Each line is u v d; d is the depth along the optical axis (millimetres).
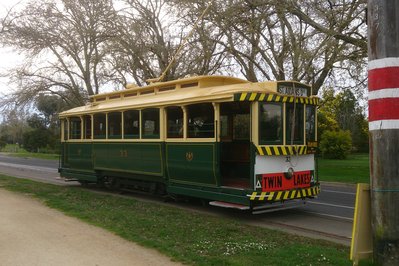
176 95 12102
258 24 22078
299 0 20422
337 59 20812
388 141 5141
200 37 23641
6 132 76312
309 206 12648
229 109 12383
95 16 29812
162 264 6180
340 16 20359
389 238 5137
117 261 6340
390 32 5133
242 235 8055
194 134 11367
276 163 10453
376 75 5211
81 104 36750
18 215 9930
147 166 13070
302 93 11055
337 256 6449
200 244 7215
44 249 6980
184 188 11906
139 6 30406
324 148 40062
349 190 17203
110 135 14789
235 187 10609
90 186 17375
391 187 5137
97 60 30812
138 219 9422
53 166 32281
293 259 6258
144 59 30312
